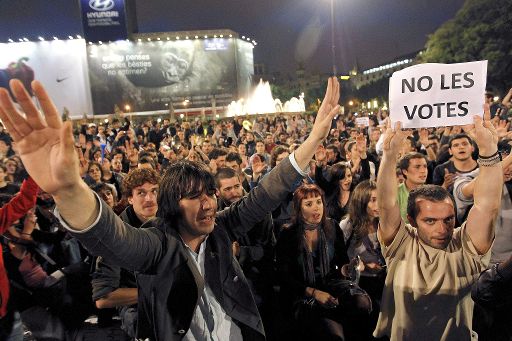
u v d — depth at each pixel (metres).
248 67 61.91
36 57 51.22
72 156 1.16
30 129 1.17
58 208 1.24
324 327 2.83
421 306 2.16
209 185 1.60
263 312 3.12
